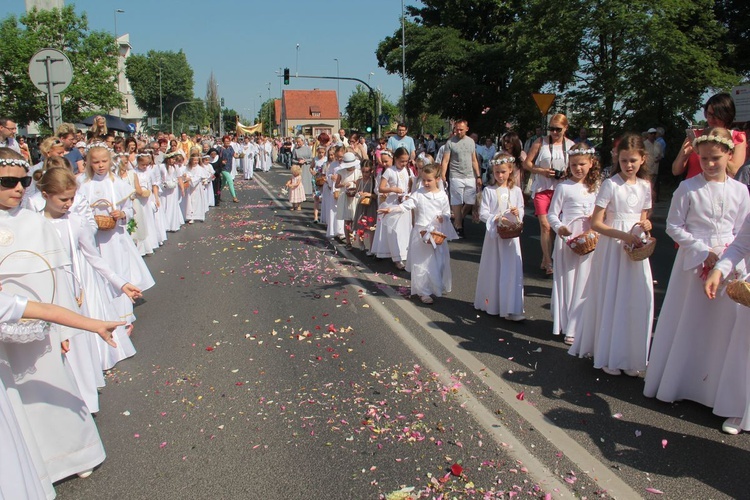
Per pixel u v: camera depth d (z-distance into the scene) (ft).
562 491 11.28
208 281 28.45
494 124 114.21
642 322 16.21
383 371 17.02
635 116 66.85
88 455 12.01
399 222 30.01
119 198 20.66
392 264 31.83
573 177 19.36
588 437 13.25
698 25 71.51
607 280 16.37
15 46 88.84
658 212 50.03
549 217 19.20
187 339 20.04
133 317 20.57
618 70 67.56
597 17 67.51
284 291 26.32
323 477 11.86
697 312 14.38
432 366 17.31
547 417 14.19
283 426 13.92
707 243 14.26
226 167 67.00
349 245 37.11
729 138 13.94
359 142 46.01
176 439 13.43
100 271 15.49
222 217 53.01
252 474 12.01
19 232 11.14
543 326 21.07
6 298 9.75
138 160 35.09
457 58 119.03
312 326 21.25
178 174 47.73
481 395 15.39
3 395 9.52
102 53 96.07
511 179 21.91
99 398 15.60
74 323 10.19
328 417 14.30
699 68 66.18
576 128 75.36
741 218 14.26
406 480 11.72
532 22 78.89
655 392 15.12
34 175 16.53
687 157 19.31
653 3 64.80
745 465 12.14
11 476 9.21
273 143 166.91
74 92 92.68
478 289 22.82
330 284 27.48
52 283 11.30
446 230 24.08
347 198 36.40
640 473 11.87
